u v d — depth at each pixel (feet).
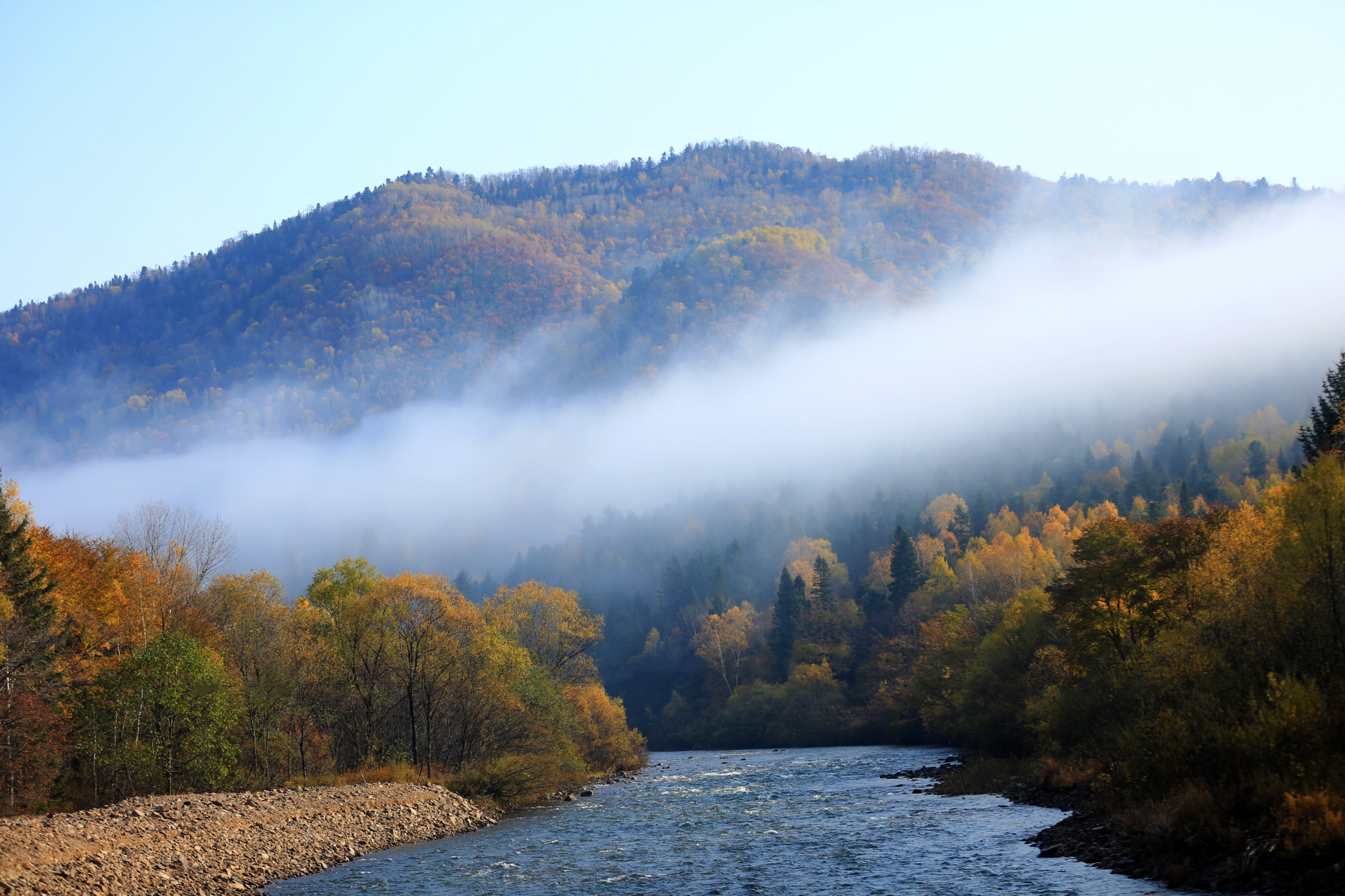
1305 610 117.39
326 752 214.48
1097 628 200.95
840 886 95.61
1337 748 88.22
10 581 160.76
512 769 199.62
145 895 93.25
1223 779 91.91
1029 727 205.87
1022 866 97.60
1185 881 80.33
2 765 131.75
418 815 156.04
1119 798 112.27
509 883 104.73
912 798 175.73
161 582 195.52
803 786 215.31
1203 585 158.30
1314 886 69.77
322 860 120.16
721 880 102.63
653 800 198.49
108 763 152.05
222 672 174.09
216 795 150.51
